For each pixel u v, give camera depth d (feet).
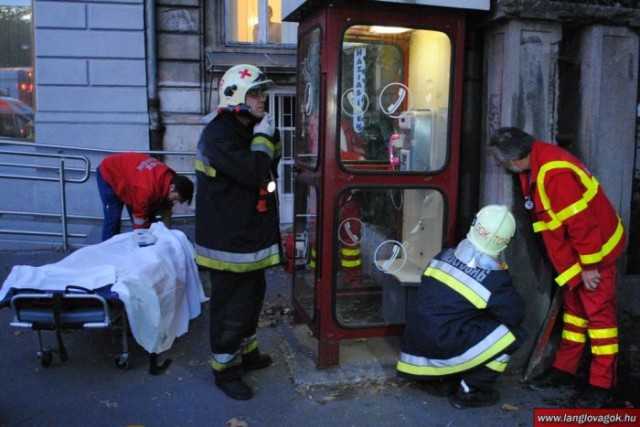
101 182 16.08
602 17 11.27
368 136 11.58
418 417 10.32
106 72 24.39
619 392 11.14
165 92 25.29
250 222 10.41
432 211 12.26
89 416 10.30
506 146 10.33
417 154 11.90
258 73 10.37
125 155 15.96
